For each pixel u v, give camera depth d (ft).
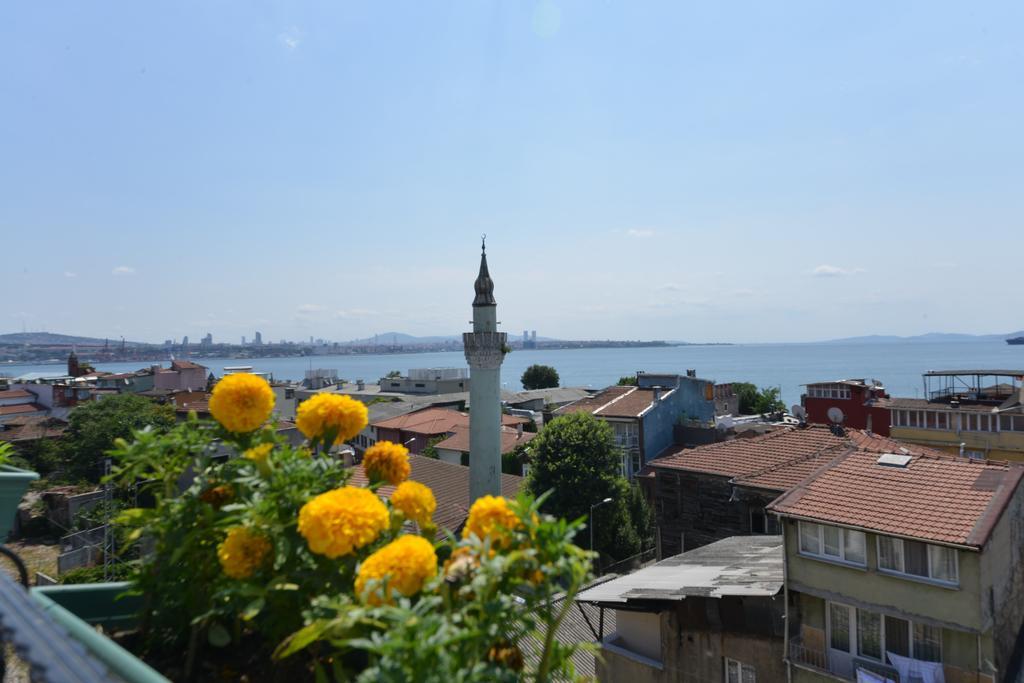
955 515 48.16
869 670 49.49
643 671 61.98
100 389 300.40
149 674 6.74
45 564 100.58
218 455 13.78
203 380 350.64
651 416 157.58
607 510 117.91
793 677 52.60
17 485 19.17
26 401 272.72
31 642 6.20
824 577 51.93
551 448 123.13
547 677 8.70
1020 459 132.67
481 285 112.06
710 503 95.66
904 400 169.48
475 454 110.22
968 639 46.21
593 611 73.97
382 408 241.55
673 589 56.13
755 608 57.00
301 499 10.10
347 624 7.55
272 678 10.58
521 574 9.15
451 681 6.98
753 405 298.97
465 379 325.21
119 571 12.63
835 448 93.20
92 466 157.99
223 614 9.96
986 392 175.11
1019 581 53.36
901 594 48.06
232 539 9.68
